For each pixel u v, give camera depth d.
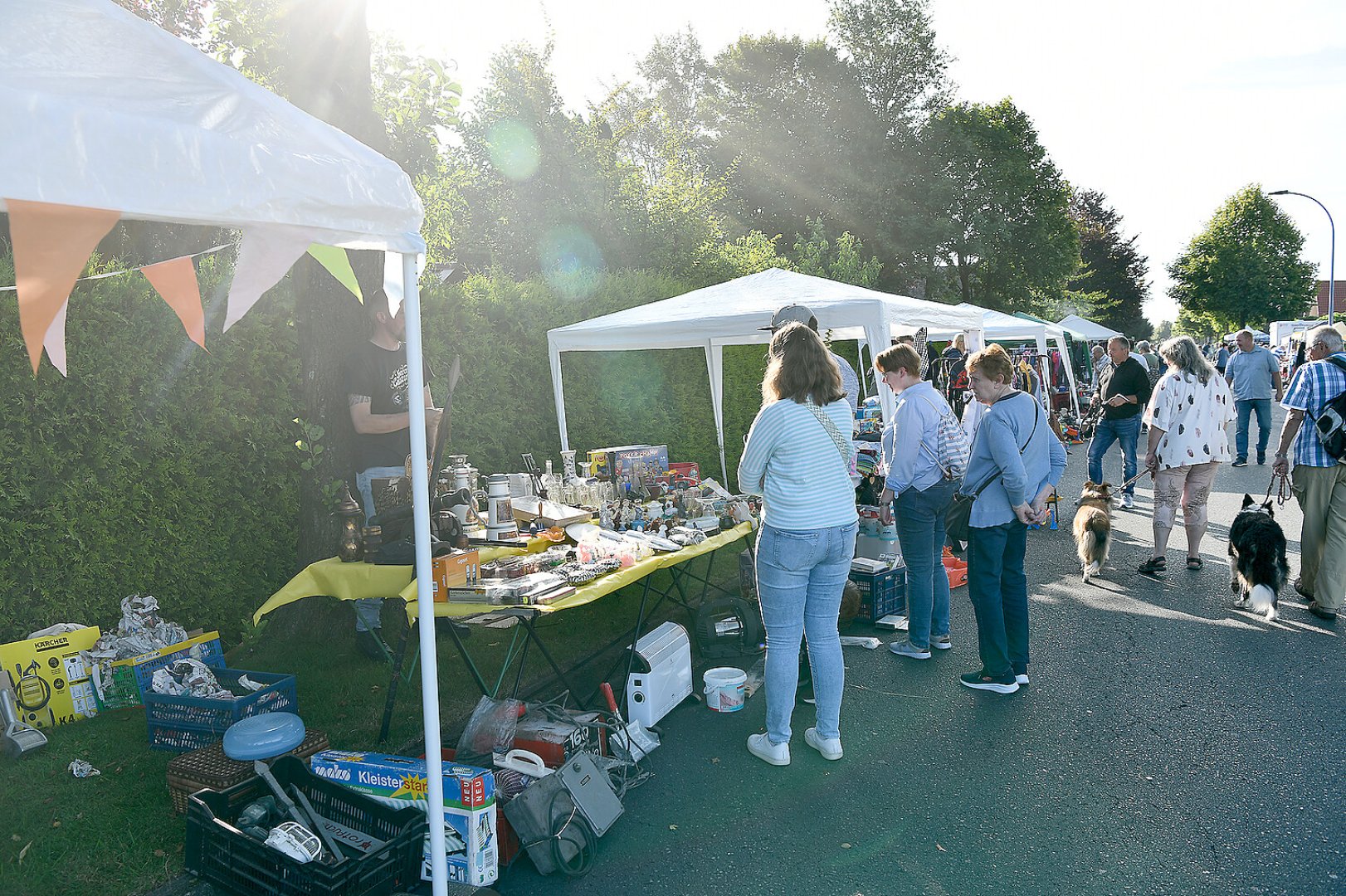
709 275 15.41
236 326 5.37
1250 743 3.99
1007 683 4.65
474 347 7.23
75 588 4.66
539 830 3.02
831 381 3.65
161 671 3.99
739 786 3.71
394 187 2.49
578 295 8.66
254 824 2.95
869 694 4.70
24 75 1.92
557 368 7.15
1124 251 57.12
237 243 3.08
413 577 3.86
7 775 3.67
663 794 3.66
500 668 4.94
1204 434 6.80
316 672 4.80
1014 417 4.47
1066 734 4.14
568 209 14.55
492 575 3.89
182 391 5.07
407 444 4.76
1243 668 4.94
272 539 5.66
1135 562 7.48
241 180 2.06
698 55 40.97
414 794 3.01
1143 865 3.06
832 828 3.36
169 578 5.08
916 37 33.28
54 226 1.75
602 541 4.43
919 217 31.64
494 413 7.39
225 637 5.40
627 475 5.95
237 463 5.43
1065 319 23.19
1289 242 57.75
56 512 4.54
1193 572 7.10
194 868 2.91
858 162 32.59
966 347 10.27
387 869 2.79
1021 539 4.68
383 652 4.80
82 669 4.30
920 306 7.02
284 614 5.32
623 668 4.31
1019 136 36.47
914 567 5.14
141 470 4.93
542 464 8.00
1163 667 4.99
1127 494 10.05
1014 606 4.73
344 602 5.30
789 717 3.85
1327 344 5.66
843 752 4.02
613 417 9.12
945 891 2.94
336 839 2.97
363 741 4.01
